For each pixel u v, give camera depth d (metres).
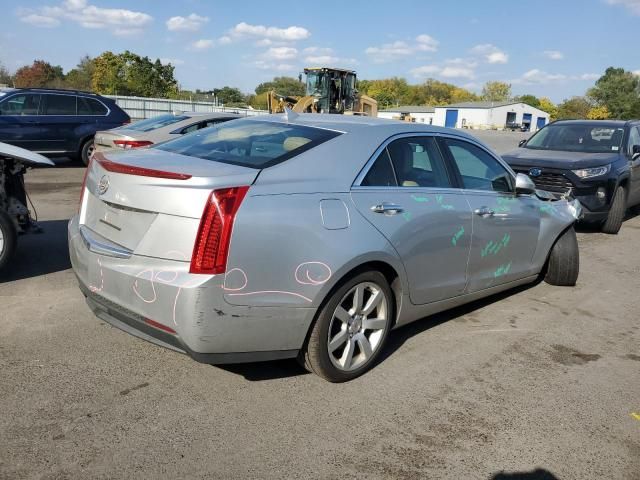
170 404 3.21
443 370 3.87
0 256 4.95
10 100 12.53
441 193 4.09
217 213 2.88
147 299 2.96
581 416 3.38
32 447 2.75
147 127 10.63
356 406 3.32
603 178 8.54
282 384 3.52
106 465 2.66
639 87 101.56
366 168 3.60
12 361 3.58
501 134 44.44
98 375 3.48
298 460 2.79
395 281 3.76
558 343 4.47
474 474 2.78
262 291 3.00
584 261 7.25
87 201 3.61
